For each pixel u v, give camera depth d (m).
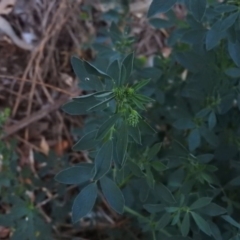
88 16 0.81
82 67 0.49
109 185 0.49
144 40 0.85
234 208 0.60
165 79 0.66
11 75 0.81
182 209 0.54
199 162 0.57
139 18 0.85
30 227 0.61
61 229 0.73
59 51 0.82
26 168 0.69
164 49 0.86
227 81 0.59
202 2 0.47
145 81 0.48
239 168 0.57
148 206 0.55
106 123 0.46
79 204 0.49
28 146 0.80
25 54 0.81
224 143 0.61
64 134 0.81
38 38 0.81
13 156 0.66
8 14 0.80
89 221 0.74
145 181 0.56
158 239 0.59
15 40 0.81
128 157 0.52
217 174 0.61
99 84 0.50
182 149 0.58
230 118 0.62
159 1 0.47
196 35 0.57
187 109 0.62
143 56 0.84
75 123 0.81
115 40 0.64
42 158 0.69
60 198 0.74
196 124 0.60
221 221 0.60
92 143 0.49
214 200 0.61
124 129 0.46
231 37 0.52
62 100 0.81
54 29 0.80
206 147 0.64
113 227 0.72
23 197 0.67
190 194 0.56
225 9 0.51
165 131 0.69
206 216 0.56
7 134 0.77
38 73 0.80
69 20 0.81
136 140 0.47
